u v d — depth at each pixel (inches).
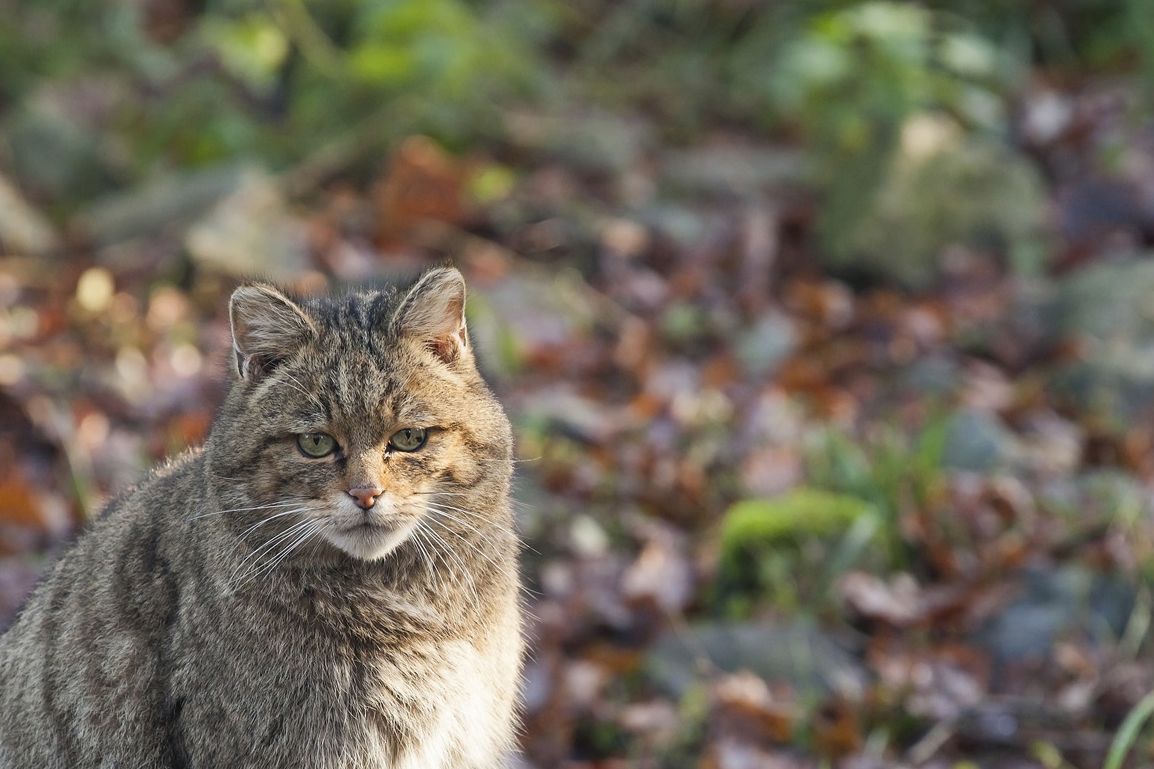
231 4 685.9
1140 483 447.8
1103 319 520.1
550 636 399.5
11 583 390.3
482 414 277.1
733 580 415.8
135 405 476.4
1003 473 452.4
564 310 551.8
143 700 268.8
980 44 637.3
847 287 584.7
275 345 269.9
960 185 590.6
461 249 586.2
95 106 665.0
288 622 266.8
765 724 365.4
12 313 525.0
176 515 272.1
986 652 388.8
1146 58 681.0
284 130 671.1
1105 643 386.3
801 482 455.2
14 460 447.8
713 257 590.2
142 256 554.9
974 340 534.3
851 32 621.3
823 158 628.4
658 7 763.4
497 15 722.2
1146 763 352.5
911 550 422.0
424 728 274.4
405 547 272.7
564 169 647.8
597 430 478.6
